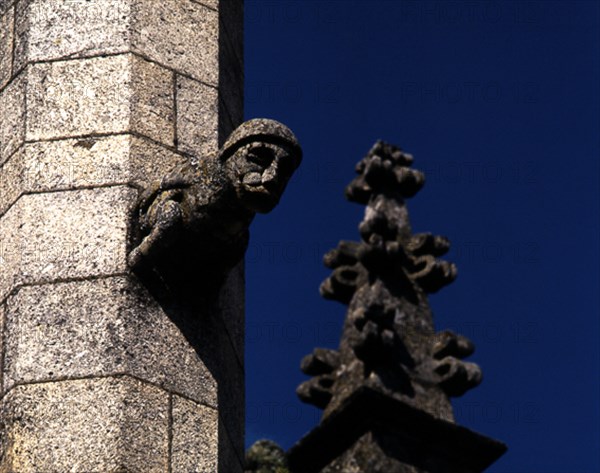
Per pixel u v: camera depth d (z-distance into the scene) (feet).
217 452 45.06
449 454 70.03
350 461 67.77
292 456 69.56
